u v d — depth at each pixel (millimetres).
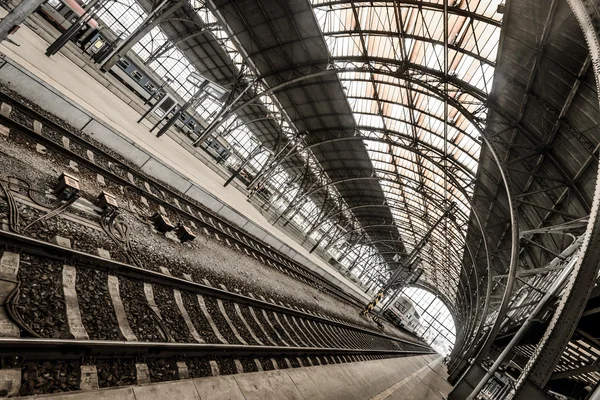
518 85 13898
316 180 42438
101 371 4383
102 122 12844
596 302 8633
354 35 19141
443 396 21562
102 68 19312
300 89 26156
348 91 25297
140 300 6273
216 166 32219
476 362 15102
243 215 22422
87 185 8508
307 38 20500
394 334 47594
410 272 45781
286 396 7137
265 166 33688
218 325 7789
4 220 5301
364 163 35906
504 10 11648
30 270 4922
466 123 20422
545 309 12000
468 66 17000
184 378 5316
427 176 32281
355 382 11781
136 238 8156
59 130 9828
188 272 8977
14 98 8664
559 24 10547
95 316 5082
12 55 10891
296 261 31531
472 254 29984
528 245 20984
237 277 12125
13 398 3373
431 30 16734
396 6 15688
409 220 48312
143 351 5051
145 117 21281
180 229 10633
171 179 16391
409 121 25172
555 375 6047
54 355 4090
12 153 7121
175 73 38719
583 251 5840
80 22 17688
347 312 30000
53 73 13438
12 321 4039
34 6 7758
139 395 4410
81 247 6172
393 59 18922
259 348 7871
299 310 15219
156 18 18859
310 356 10969
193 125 37062
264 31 21234
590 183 13297
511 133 16578
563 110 12711
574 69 11383
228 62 31906
